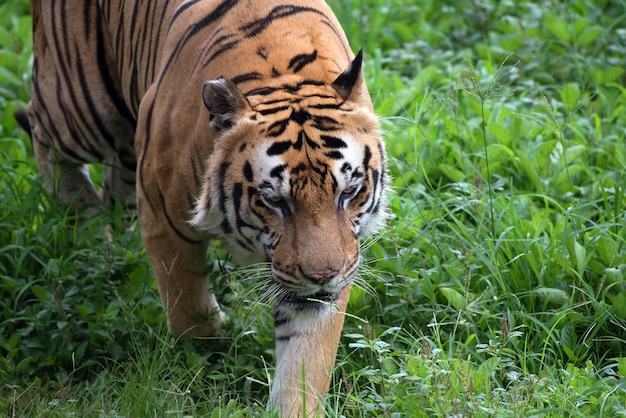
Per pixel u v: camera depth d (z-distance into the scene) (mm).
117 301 9508
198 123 8047
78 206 11422
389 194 9508
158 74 8828
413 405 7777
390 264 9617
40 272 10227
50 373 9344
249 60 8109
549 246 9641
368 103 8250
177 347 9289
